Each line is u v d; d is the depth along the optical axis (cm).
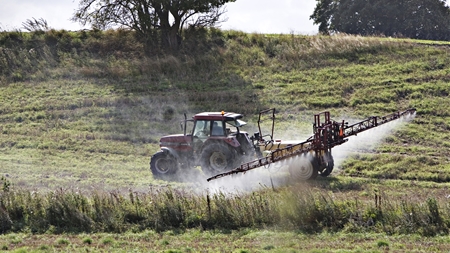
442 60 8938
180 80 9256
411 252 3195
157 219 3838
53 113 7912
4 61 10019
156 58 10244
